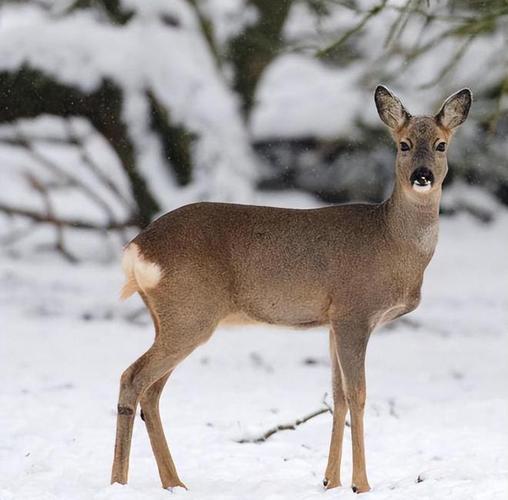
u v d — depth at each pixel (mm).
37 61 18344
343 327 8367
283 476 8789
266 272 8391
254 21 19938
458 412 11312
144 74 18891
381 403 11664
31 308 17469
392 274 8391
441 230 24266
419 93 20875
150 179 19141
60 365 13500
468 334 16250
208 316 8273
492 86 20359
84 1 19781
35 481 8344
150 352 8203
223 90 19547
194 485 8406
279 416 10727
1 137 23469
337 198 24250
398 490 7902
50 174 25656
